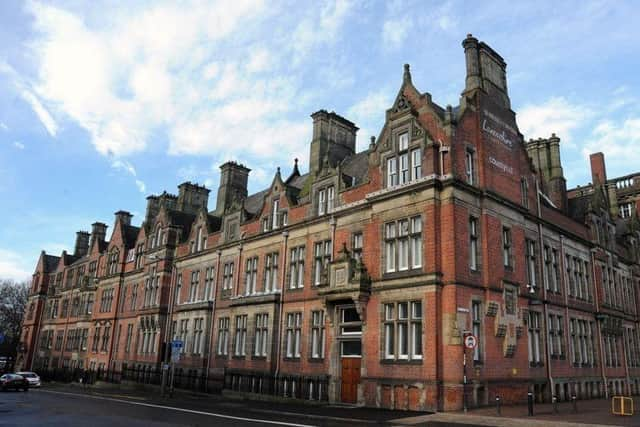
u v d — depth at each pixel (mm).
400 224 24422
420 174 23906
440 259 22312
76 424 16344
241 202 38938
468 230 23250
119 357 50812
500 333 23266
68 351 64875
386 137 26266
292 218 32875
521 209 26906
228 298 37500
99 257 63156
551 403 25422
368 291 24750
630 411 20172
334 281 26297
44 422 17016
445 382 20828
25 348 75375
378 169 26406
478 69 26859
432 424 16438
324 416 19047
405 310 23219
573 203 38438
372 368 23609
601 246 36312
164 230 48500
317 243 30266
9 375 40969
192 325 40438
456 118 24359
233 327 35125
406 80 26234
